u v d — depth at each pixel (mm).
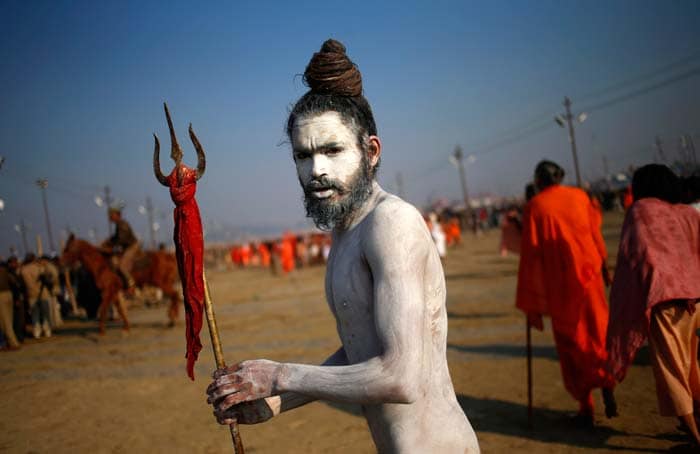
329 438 4723
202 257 1694
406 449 1553
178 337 10844
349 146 1604
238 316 13117
